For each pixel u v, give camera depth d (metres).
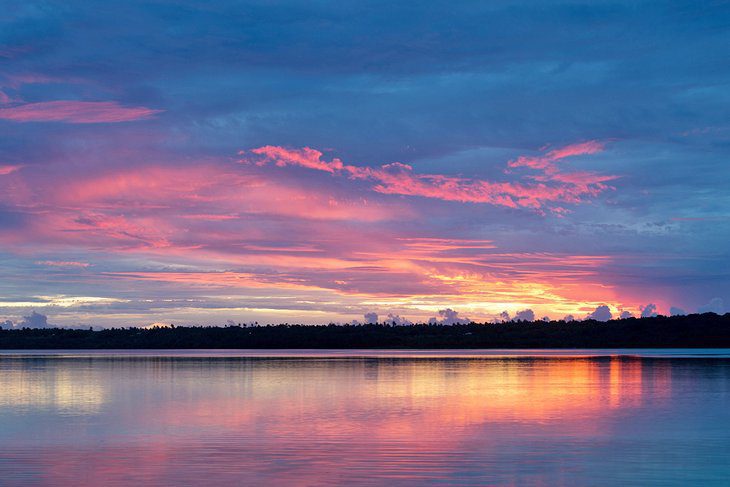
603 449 30.59
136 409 44.59
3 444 32.38
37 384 63.75
